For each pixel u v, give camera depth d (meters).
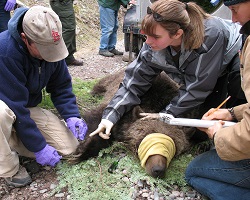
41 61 3.07
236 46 3.24
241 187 2.68
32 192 3.01
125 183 3.02
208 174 2.77
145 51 3.29
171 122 2.70
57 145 3.47
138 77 3.42
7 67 2.80
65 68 3.48
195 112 3.71
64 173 3.20
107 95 4.50
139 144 3.29
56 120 3.54
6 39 2.84
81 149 3.46
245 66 2.12
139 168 3.21
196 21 2.81
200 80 3.06
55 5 6.37
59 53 2.89
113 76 5.11
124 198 2.81
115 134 3.63
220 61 3.05
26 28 2.73
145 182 3.06
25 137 2.98
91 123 3.77
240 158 2.31
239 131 2.19
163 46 2.87
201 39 2.83
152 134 3.19
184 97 3.16
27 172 3.20
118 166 3.25
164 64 3.22
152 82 3.88
